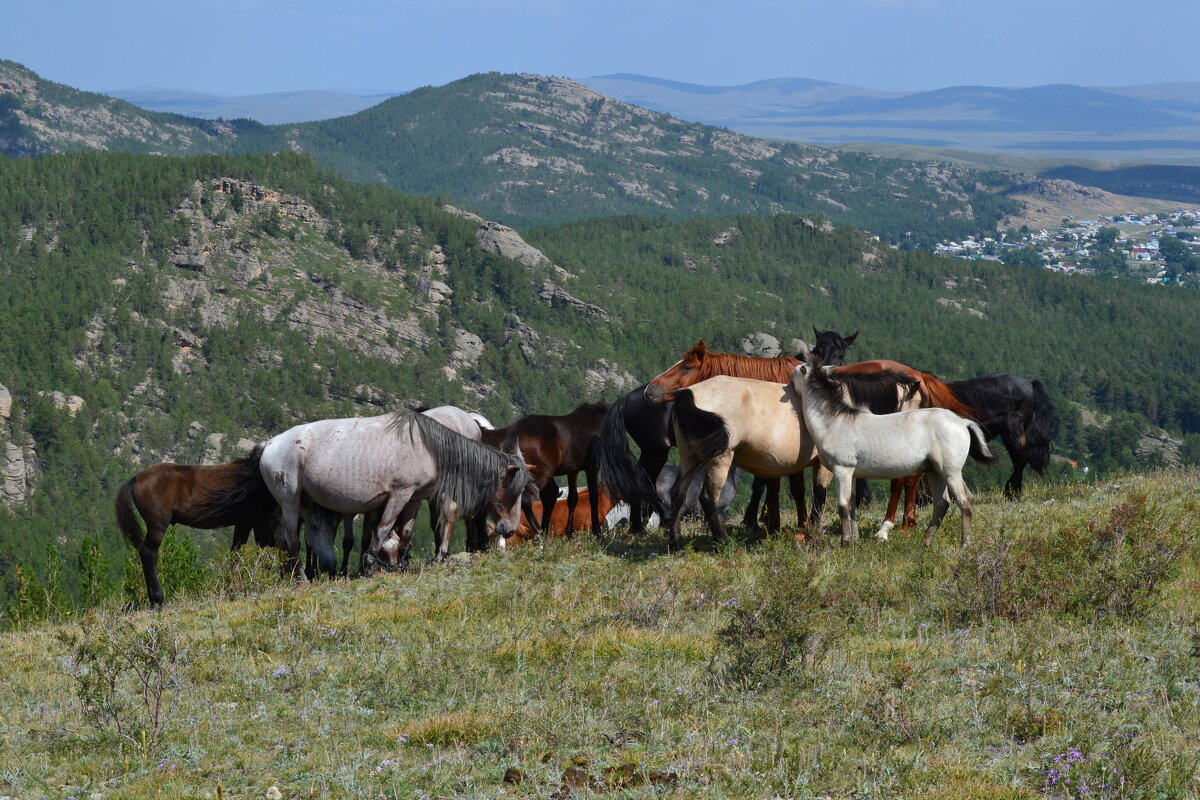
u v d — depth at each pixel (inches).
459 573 527.2
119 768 276.8
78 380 7308.1
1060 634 343.9
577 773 245.0
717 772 240.7
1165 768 228.2
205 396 7667.3
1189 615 360.8
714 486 511.5
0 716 337.4
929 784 230.4
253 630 418.0
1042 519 543.8
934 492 474.9
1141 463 6815.9
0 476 6117.1
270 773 265.0
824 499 528.4
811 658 321.7
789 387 505.0
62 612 610.2
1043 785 227.5
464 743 275.4
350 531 565.3
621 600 422.9
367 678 341.4
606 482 564.7
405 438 534.9
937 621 372.2
